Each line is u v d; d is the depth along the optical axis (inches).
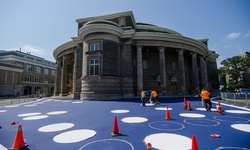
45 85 2906.0
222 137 228.5
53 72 3196.4
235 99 665.0
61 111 508.1
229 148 189.5
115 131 247.6
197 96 978.1
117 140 223.5
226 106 577.3
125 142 215.3
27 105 767.1
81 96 930.1
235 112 439.5
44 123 339.6
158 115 407.2
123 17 1211.2
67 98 1099.3
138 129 276.8
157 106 595.5
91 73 941.2
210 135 235.5
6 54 2513.5
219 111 423.5
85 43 988.6
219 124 305.6
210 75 1646.2
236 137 228.2
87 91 913.5
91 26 946.1
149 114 423.8
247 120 339.0
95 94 892.6
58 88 1504.7
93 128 289.7
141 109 519.2
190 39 1202.0
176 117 377.4
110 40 971.3
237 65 1971.0
